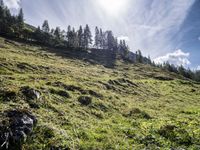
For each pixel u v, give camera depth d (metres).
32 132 10.85
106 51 146.62
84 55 109.38
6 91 15.69
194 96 47.72
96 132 13.53
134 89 39.19
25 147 9.79
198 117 21.34
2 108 12.40
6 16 114.50
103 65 95.19
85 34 133.50
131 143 12.70
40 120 12.76
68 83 26.62
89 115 17.73
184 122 17.17
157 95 40.50
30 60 48.41
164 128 14.99
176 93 47.56
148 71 105.56
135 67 111.62
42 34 116.00
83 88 25.56
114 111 21.00
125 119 18.69
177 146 12.55
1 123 9.78
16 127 10.11
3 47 66.75
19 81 22.80
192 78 131.38
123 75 71.12
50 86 22.62
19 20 116.00
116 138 12.98
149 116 20.52
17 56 50.22
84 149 10.89
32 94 16.53
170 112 25.02
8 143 9.32
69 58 85.19
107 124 15.97
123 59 130.88
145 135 13.94
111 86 34.53
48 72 37.41
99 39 156.50
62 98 19.66
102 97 24.94
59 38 127.19
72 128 13.27
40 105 15.77
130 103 26.67
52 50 97.19
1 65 32.03
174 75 109.69
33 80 25.55
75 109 17.98
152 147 12.21
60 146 10.44
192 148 12.13
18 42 91.75
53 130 11.59
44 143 10.48
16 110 11.28
